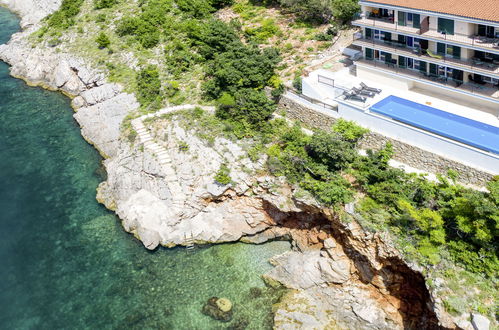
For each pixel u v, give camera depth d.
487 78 47.69
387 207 43.53
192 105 61.03
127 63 72.94
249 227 51.00
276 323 42.25
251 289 45.53
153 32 76.94
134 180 55.06
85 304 45.06
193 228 50.84
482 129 44.91
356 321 41.88
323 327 41.69
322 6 68.50
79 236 52.28
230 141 54.34
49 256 50.03
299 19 71.94
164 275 47.47
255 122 55.41
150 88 64.69
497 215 36.41
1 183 60.03
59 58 80.25
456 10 46.62
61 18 89.25
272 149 51.34
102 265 48.78
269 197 49.56
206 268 47.97
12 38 94.62
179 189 52.16
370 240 42.38
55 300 45.56
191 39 72.50
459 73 48.81
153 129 58.81
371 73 55.91
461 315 35.75
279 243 50.22
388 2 52.41
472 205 38.22
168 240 50.22
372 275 43.28
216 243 50.56
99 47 77.56
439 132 45.38
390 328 40.97
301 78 58.00
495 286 36.62
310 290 44.81
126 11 85.25
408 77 52.38
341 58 62.31
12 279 47.75
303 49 65.75
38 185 59.59
